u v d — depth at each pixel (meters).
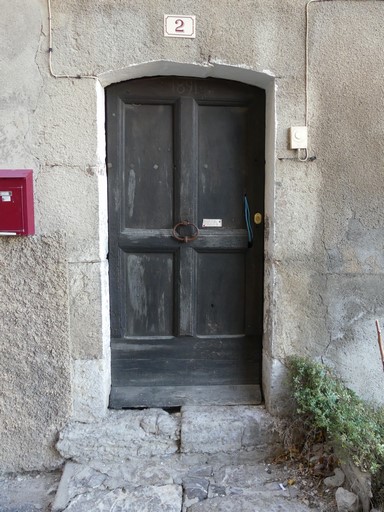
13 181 2.47
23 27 2.52
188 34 2.57
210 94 2.84
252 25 2.60
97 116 2.59
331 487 2.43
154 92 2.82
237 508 2.30
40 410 2.69
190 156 2.86
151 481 2.51
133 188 2.88
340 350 2.82
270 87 2.73
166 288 2.97
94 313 2.69
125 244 2.88
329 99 2.67
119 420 2.74
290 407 2.79
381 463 2.24
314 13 2.61
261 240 2.95
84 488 2.46
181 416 2.78
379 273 2.78
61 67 2.54
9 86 2.54
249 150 2.90
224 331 3.01
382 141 2.71
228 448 2.71
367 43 2.64
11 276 2.61
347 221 2.74
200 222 2.93
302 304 2.78
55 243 2.61
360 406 2.57
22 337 2.65
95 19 2.53
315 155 2.69
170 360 2.99
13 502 2.46
